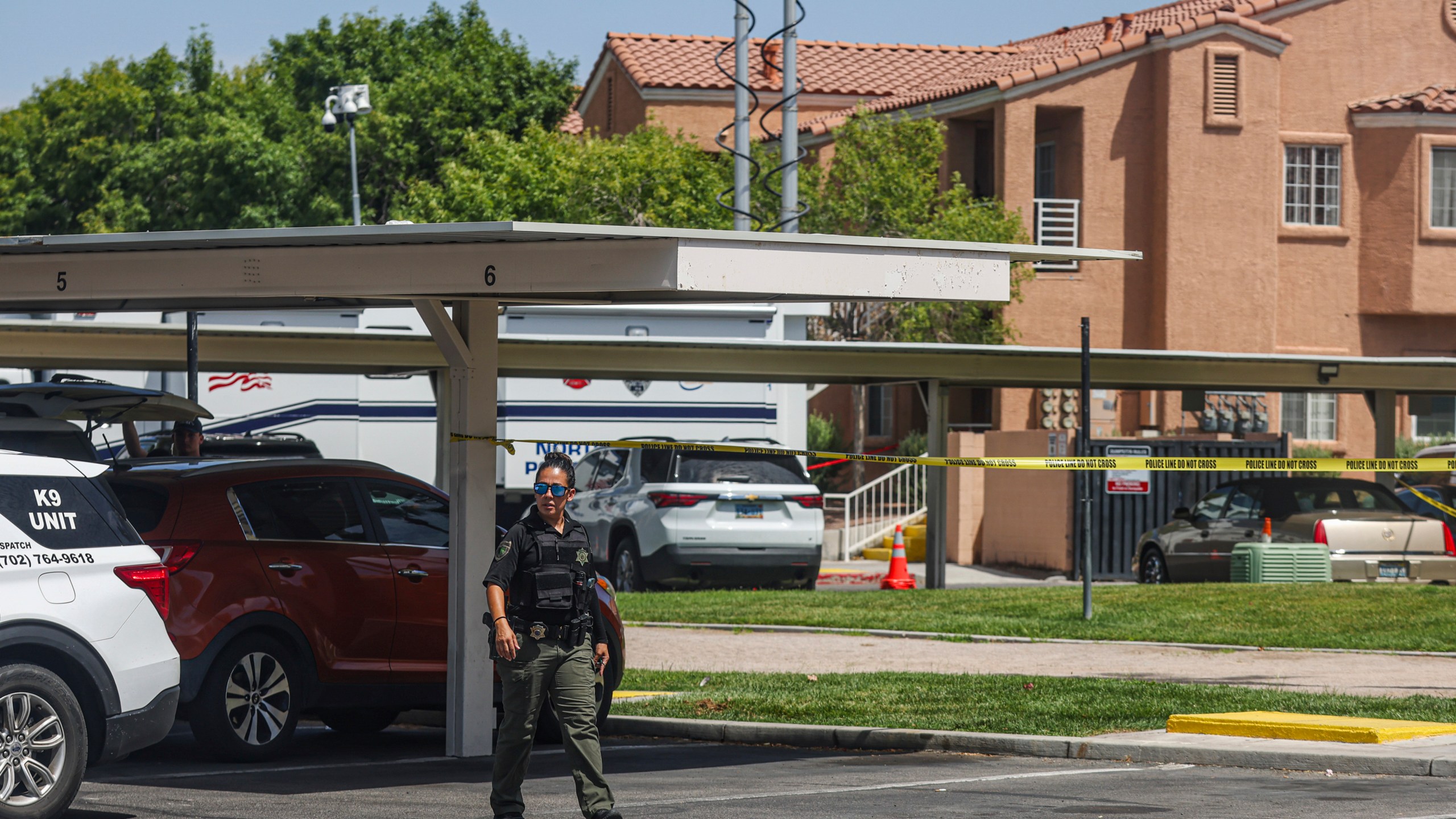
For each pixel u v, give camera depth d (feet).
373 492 76.02
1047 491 175.83
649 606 124.88
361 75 292.20
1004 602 123.24
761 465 141.28
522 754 52.16
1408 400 224.53
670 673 92.99
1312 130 226.99
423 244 66.28
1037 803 56.59
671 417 156.15
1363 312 228.63
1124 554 173.47
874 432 248.11
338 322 144.36
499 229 59.57
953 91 223.71
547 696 52.65
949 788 60.49
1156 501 173.88
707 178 208.13
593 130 254.06
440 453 124.26
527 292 64.49
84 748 52.11
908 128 206.90
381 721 84.64
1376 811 53.83
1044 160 231.50
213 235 66.23
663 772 66.33
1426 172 225.97
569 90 288.10
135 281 72.23
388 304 80.07
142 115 334.03
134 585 54.44
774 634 113.80
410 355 121.29
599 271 62.59
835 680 88.07
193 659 67.62
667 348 127.75
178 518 69.56
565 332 149.28
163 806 57.98
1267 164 222.48
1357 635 103.35
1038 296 218.38
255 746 69.92
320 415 148.87
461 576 71.77
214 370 122.83
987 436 189.67
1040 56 235.20
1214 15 219.61
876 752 71.77
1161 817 53.21
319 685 72.08
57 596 52.03
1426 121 225.15
